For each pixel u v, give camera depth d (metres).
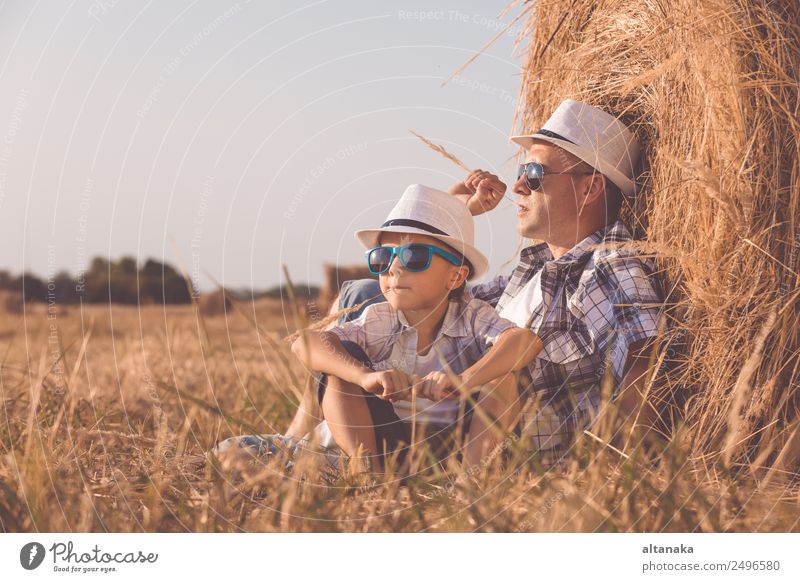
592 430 2.71
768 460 2.59
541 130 3.35
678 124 3.02
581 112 3.26
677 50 2.99
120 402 3.48
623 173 3.29
